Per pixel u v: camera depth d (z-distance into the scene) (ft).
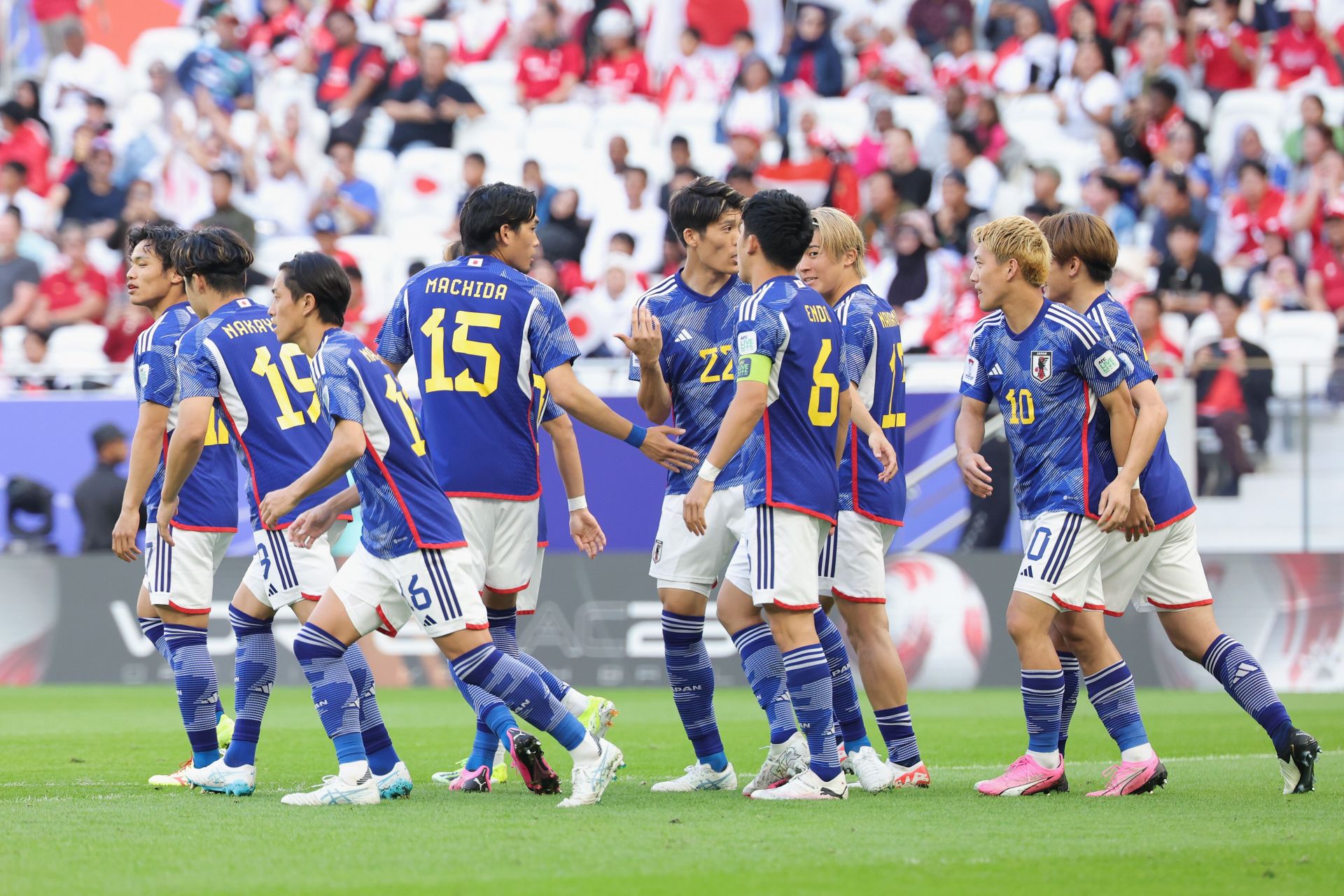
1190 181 175.11
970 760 78.38
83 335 178.70
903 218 170.81
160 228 67.15
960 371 147.02
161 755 82.28
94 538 142.00
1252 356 145.07
